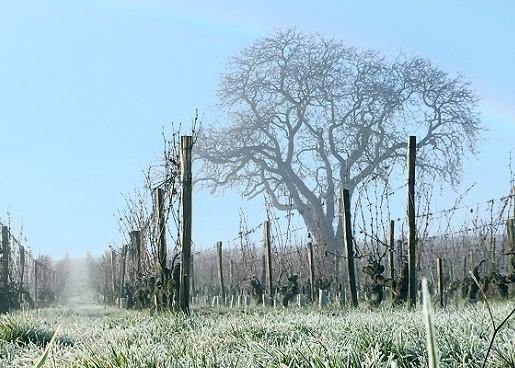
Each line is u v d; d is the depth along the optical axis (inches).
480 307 424.5
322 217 2491.4
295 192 2886.3
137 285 1103.0
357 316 420.2
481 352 257.8
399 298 751.7
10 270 1438.2
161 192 796.6
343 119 2891.2
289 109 2942.9
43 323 556.1
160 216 785.6
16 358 378.0
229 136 2910.9
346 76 2984.7
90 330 518.9
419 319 355.9
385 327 323.0
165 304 748.6
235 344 359.9
